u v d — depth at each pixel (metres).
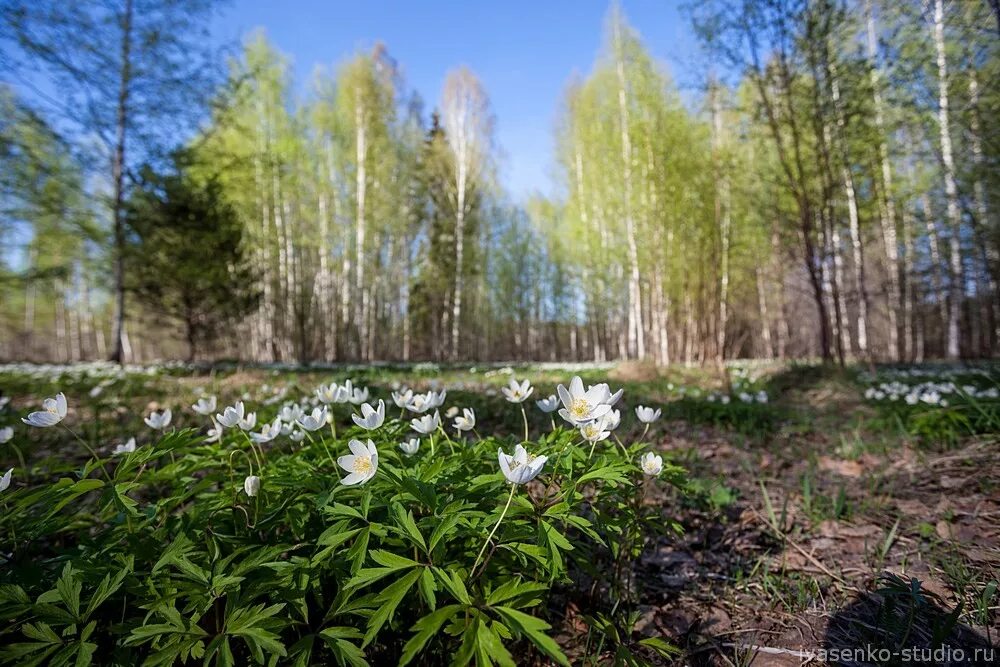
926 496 2.90
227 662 1.22
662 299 16.34
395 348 33.00
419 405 2.30
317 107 20.97
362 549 1.37
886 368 10.73
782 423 5.27
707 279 15.02
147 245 13.02
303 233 21.91
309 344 24.47
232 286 15.20
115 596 1.48
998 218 8.73
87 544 1.58
